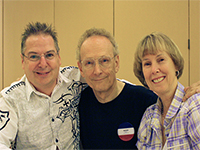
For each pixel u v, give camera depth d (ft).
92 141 5.02
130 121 4.78
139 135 4.34
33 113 4.63
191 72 10.36
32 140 4.59
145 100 4.83
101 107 4.98
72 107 5.15
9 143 4.33
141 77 4.42
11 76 10.03
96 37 4.62
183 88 3.97
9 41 10.01
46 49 4.40
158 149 3.90
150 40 3.89
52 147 4.73
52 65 4.50
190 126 3.38
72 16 10.14
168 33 10.27
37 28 4.51
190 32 10.32
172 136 3.58
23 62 4.60
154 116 4.07
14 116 4.45
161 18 10.24
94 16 10.15
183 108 3.59
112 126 4.83
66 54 10.15
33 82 4.62
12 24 10.03
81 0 10.14
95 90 4.84
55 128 4.78
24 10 10.09
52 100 4.89
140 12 10.21
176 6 10.26
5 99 4.44
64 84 5.16
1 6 9.94
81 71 4.94
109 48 4.58
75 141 5.04
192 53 10.34
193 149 3.41
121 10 10.18
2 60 9.98
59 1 10.13
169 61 3.77
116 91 4.94
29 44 4.36
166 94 3.89
